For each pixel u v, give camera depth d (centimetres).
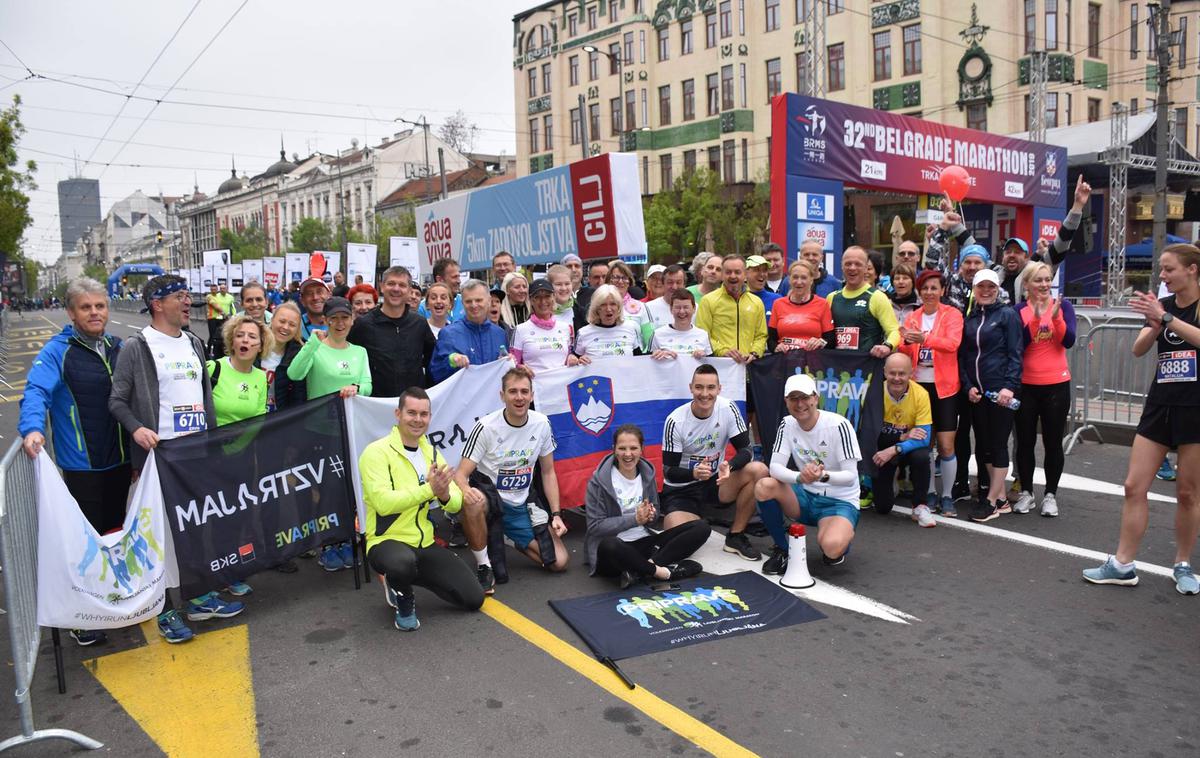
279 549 505
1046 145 1689
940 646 424
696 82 4025
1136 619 454
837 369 657
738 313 691
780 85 3725
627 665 408
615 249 938
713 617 464
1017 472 676
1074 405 929
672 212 3366
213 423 500
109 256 15288
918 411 631
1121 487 731
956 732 343
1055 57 3008
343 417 536
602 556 517
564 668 408
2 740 352
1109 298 2255
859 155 1205
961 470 696
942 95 3181
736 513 575
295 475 513
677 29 4116
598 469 536
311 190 7412
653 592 504
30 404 408
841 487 536
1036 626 446
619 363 652
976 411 652
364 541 552
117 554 422
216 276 3189
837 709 363
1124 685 381
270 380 589
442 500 474
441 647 437
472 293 629
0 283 3375
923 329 648
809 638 436
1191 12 3406
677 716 359
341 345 576
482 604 492
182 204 11144
